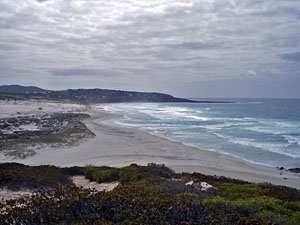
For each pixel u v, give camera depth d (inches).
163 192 310.7
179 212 243.3
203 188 418.6
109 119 2618.1
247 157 1184.2
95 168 646.5
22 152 1029.2
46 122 2066.9
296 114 3686.0
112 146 1243.8
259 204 330.6
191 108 5182.1
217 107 5743.1
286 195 445.1
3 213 262.7
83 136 1424.7
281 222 283.3
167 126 2170.3
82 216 237.8
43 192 292.8
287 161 1129.4
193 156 1117.7
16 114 2797.7
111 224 218.4
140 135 1625.2
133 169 611.2
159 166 703.1
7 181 506.3
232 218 250.2
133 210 242.4
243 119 2913.4
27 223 237.3
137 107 5108.3
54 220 238.1
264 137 1708.9
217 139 1606.8
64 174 652.1
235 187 454.9
